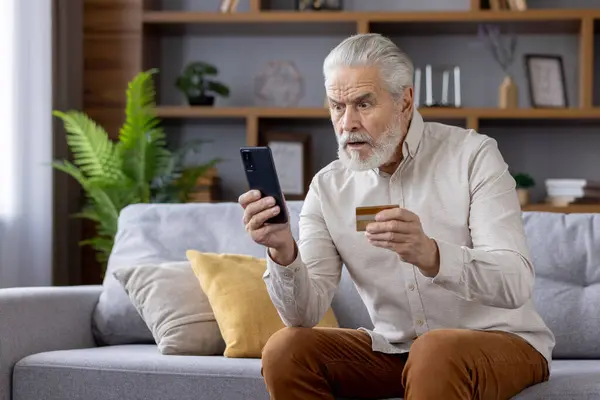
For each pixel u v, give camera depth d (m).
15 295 3.13
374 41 2.46
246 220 2.33
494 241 2.38
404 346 2.57
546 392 2.38
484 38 5.72
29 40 5.08
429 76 5.88
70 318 3.34
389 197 2.61
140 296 3.31
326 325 3.15
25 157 5.05
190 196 5.71
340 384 2.50
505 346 2.32
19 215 4.98
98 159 5.09
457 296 2.51
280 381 2.37
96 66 5.78
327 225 2.64
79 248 5.76
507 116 5.57
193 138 6.15
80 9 5.80
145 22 5.77
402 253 2.21
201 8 6.12
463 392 2.16
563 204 5.57
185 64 6.16
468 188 2.52
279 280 2.41
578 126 5.96
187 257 3.38
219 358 2.99
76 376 2.92
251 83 6.14
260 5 5.77
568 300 3.14
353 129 2.44
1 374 2.98
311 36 6.11
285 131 6.07
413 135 2.57
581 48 5.63
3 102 4.89
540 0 5.90
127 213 3.70
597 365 2.87
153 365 2.87
